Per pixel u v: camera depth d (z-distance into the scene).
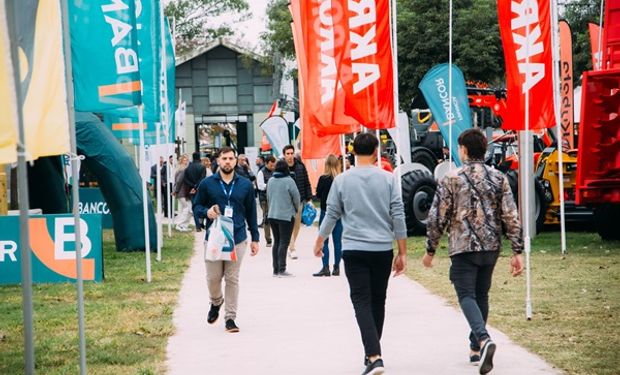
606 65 15.58
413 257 19.78
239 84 64.81
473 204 9.03
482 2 44.44
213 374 9.52
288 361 10.12
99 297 15.10
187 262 20.69
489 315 12.25
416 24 44.59
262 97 64.75
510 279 15.72
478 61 43.38
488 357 8.61
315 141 23.47
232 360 10.23
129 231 23.06
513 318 12.01
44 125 7.70
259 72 64.56
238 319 13.03
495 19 44.00
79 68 13.44
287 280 17.53
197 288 16.25
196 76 64.81
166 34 26.64
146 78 18.59
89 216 16.89
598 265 17.39
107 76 13.45
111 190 22.95
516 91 15.78
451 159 21.48
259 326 12.41
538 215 24.14
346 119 16.77
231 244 11.82
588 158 15.98
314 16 17.14
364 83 15.23
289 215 18.09
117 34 13.45
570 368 9.17
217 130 65.19
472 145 9.16
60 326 12.38
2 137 6.05
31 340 6.33
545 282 15.27
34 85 7.70
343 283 16.84
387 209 9.09
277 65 62.19
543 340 10.62
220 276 12.07
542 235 24.16
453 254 9.08
